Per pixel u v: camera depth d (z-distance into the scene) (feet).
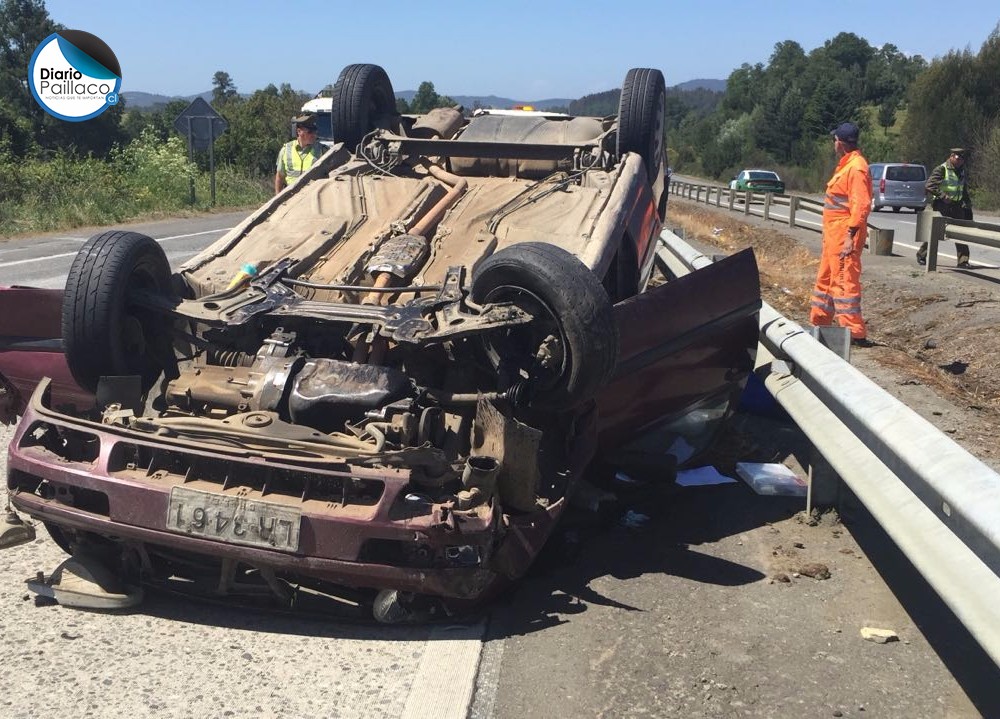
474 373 14.71
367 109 22.41
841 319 30.71
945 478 10.25
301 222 18.60
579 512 16.88
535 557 14.43
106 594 12.84
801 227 77.56
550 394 13.83
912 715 10.98
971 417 23.38
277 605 12.96
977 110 148.87
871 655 12.28
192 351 15.79
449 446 13.56
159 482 12.04
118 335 14.43
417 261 16.61
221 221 78.79
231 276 16.44
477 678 11.61
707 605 13.65
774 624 13.09
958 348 30.07
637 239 19.38
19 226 65.62
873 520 16.89
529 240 17.40
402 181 19.88
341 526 11.55
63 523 12.49
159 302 14.87
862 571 14.79
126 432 12.34
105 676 11.37
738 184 145.69
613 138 21.49
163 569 13.52
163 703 10.87
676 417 17.94
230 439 12.56
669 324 16.47
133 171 94.73
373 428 12.65
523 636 12.71
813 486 16.81
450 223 18.39
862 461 13.24
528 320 13.42
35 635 12.26
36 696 10.91
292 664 11.80
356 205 19.11
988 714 10.94
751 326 18.24
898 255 55.52
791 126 273.54
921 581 14.43
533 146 20.54
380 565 11.66
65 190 76.89
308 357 14.65
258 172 125.90
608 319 13.34
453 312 14.12
